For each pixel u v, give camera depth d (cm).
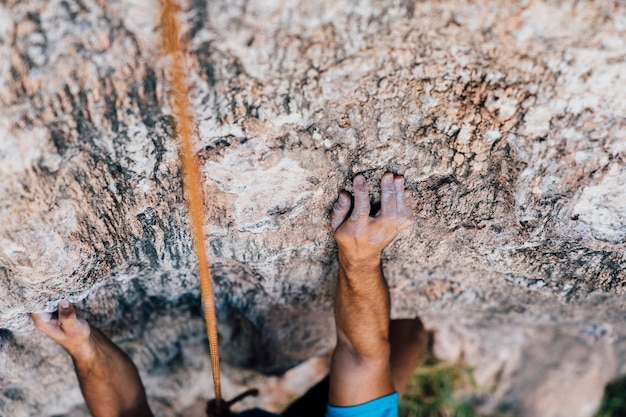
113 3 94
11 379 169
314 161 124
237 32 98
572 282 149
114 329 173
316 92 112
